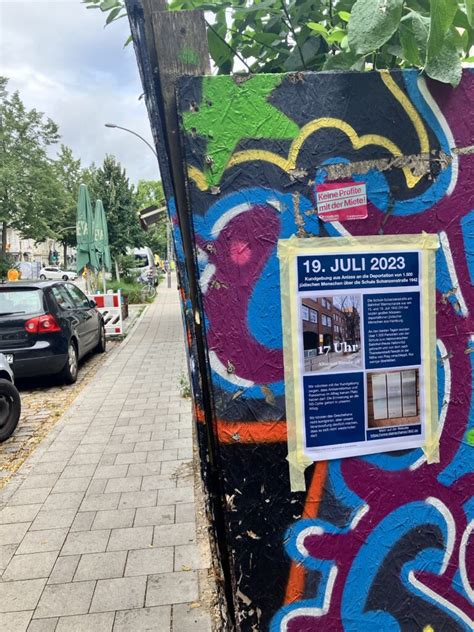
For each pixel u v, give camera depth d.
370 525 1.65
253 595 1.61
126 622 2.68
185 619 2.68
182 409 6.55
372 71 1.56
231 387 1.55
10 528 3.65
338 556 1.64
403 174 1.59
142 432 5.68
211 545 1.68
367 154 1.57
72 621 2.70
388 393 1.63
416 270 1.62
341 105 1.54
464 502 1.69
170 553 3.28
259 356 1.55
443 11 1.41
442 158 1.61
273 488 1.59
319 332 1.58
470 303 1.66
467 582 1.70
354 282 1.58
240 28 2.00
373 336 1.61
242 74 1.51
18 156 43.97
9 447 5.52
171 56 1.51
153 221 15.55
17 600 2.88
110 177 28.20
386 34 1.48
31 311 7.87
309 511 1.61
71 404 7.06
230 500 1.58
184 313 1.59
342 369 1.60
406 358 1.63
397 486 1.66
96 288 15.17
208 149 1.50
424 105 1.59
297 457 1.59
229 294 1.53
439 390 1.67
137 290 23.56
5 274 40.25
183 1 1.81
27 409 7.06
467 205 1.63
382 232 1.59
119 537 3.49
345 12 1.76
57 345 7.93
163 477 4.44
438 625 1.70
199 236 1.51
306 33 1.94
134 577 3.05
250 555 1.60
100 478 4.46
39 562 3.22
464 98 1.60
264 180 1.52
